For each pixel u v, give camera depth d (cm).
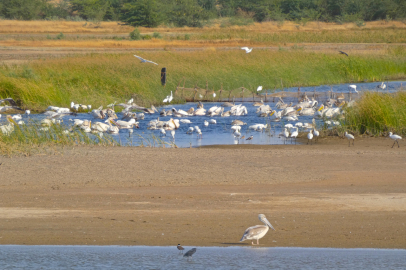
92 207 1038
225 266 730
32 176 1321
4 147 1644
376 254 784
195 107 3148
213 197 1118
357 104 2280
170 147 1883
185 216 975
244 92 3588
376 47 6175
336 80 4250
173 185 1248
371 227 909
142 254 783
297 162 1533
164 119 2692
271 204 1059
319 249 808
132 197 1116
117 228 907
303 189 1197
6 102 2897
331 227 909
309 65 4366
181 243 835
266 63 4231
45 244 831
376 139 2042
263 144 1981
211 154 1650
